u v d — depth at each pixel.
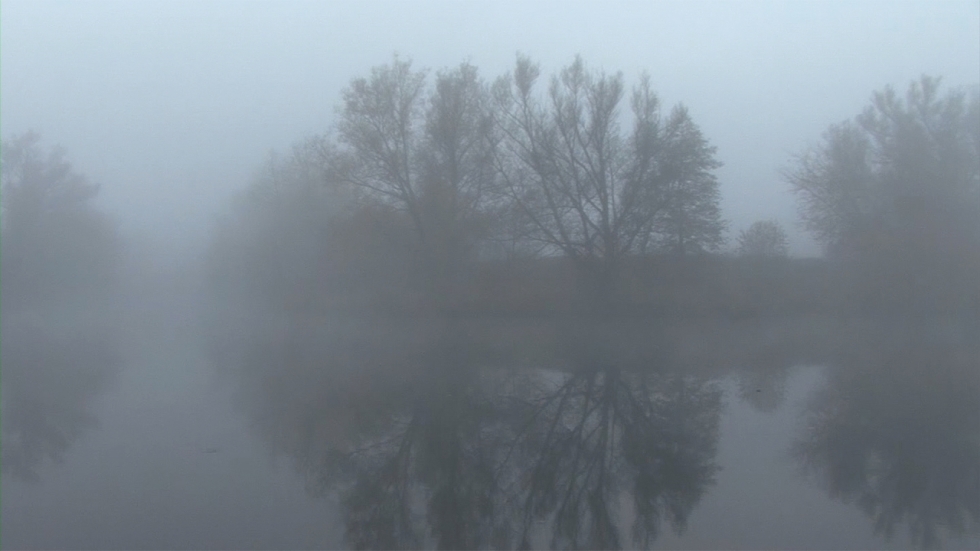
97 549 6.53
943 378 16.25
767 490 8.16
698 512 7.45
